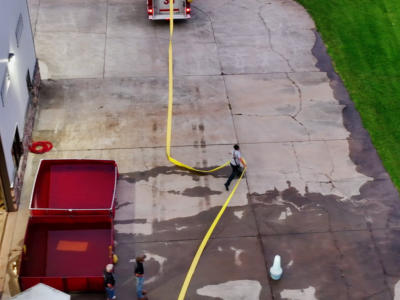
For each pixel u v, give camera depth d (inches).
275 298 526.0
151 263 549.6
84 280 504.7
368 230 589.9
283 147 679.1
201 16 902.4
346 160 666.2
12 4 627.2
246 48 839.7
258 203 612.4
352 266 556.4
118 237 570.6
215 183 632.4
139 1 936.3
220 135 692.7
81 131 689.0
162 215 595.2
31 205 575.2
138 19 891.4
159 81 772.0
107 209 563.2
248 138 690.2
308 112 730.8
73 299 513.3
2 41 571.8
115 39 845.2
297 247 570.9
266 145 681.0
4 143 553.0
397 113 732.7
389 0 944.3
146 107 729.0
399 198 624.4
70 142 673.0
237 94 756.0
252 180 636.7
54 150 660.7
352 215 604.1
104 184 612.1
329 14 914.7
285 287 535.5
